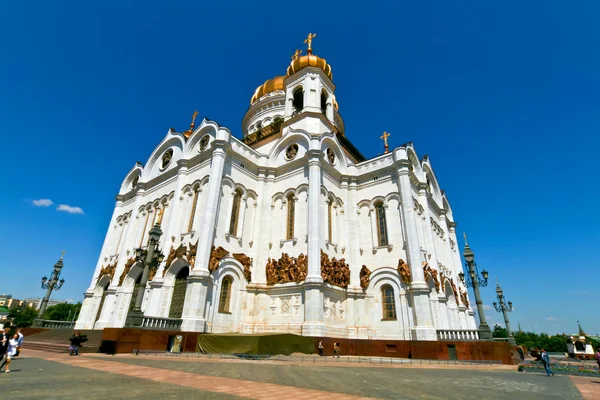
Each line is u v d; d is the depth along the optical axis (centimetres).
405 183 3116
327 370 1636
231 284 2748
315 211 2898
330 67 4356
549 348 8319
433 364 2162
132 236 3541
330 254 3006
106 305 3200
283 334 2272
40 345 2548
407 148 3406
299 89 4288
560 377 1741
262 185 3369
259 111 5247
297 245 2962
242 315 2742
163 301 2625
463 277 2873
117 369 1382
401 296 2814
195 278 2439
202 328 2367
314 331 2459
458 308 3797
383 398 950
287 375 1386
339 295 2889
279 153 3606
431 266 3212
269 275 2955
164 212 3344
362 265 3144
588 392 1216
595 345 5534
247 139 4288
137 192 3753
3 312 7612
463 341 2438
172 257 2773
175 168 3384
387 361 2247
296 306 2689
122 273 3312
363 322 2898
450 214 4903
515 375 1738
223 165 2948
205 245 2570
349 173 3603
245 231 3052
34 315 9531
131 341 2030
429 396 1009
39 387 951
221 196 2898
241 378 1255
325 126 3903
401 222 3078
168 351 2180
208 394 909
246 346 2133
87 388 950
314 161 3098
